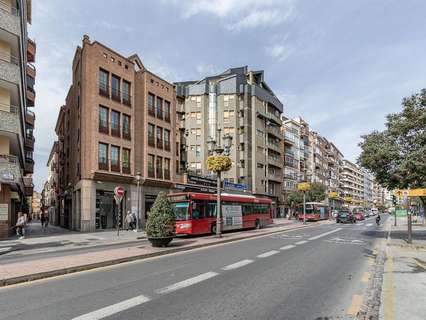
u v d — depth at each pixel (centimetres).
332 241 2138
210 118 6600
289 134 8706
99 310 662
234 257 1389
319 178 11500
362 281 956
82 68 3525
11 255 1645
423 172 1933
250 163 6619
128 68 3766
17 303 711
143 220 3841
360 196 19350
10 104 2850
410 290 821
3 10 2494
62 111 5531
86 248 1881
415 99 2141
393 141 2139
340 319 628
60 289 830
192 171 5812
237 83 6688
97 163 3341
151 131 4059
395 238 2302
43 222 4953
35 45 4853
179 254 1480
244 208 3175
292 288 861
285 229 3281
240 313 655
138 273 1034
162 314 642
